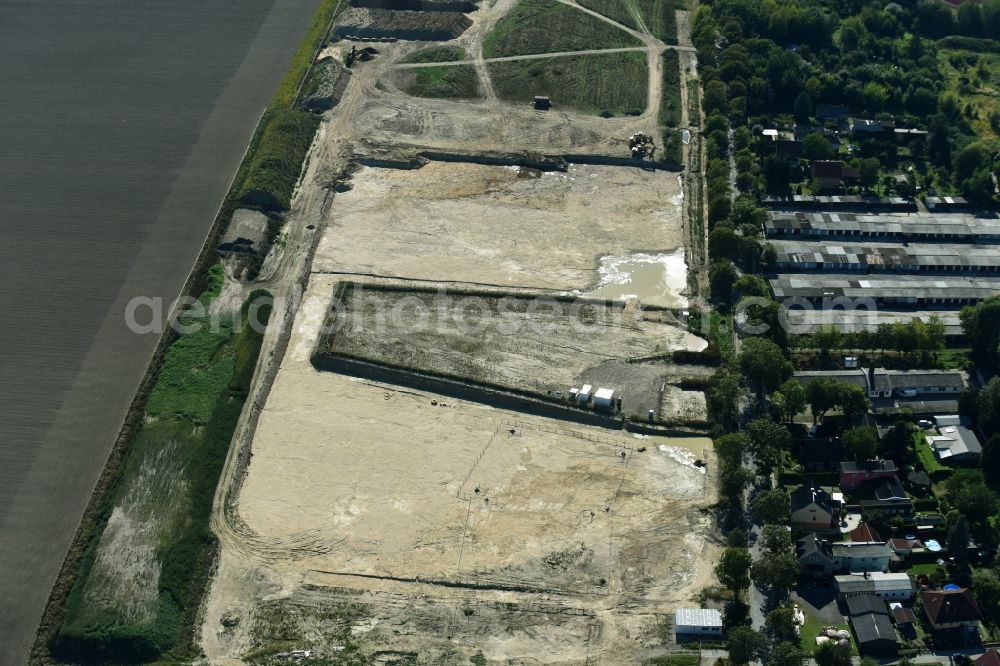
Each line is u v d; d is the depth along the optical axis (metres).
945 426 160.38
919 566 138.88
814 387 160.00
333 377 175.50
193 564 143.00
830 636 128.75
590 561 141.62
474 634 132.62
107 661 132.00
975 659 125.94
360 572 141.62
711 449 158.88
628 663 127.88
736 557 133.25
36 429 165.38
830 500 145.50
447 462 158.00
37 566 143.88
